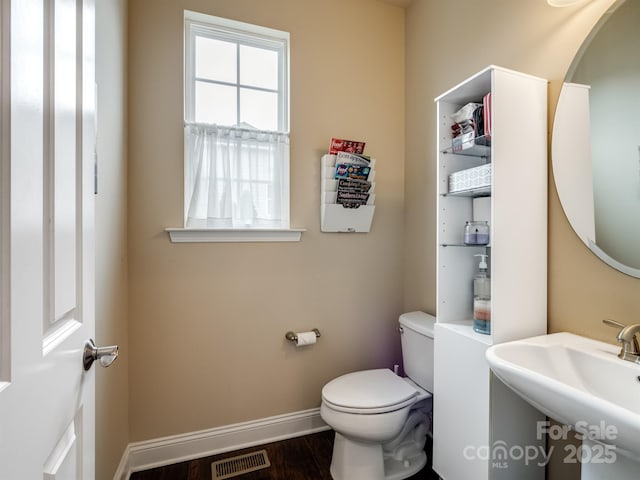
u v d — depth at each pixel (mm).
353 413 1357
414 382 1690
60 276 571
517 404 1174
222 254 1694
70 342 610
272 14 1767
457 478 1264
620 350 977
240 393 1734
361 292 1993
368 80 1992
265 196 1797
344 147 1840
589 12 1084
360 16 1972
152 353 1583
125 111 1485
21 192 443
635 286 980
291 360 1837
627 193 993
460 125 1404
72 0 624
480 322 1246
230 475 1523
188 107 1712
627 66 990
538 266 1208
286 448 1728
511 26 1359
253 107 1834
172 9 1602
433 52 1825
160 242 1589
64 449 594
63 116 583
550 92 1209
